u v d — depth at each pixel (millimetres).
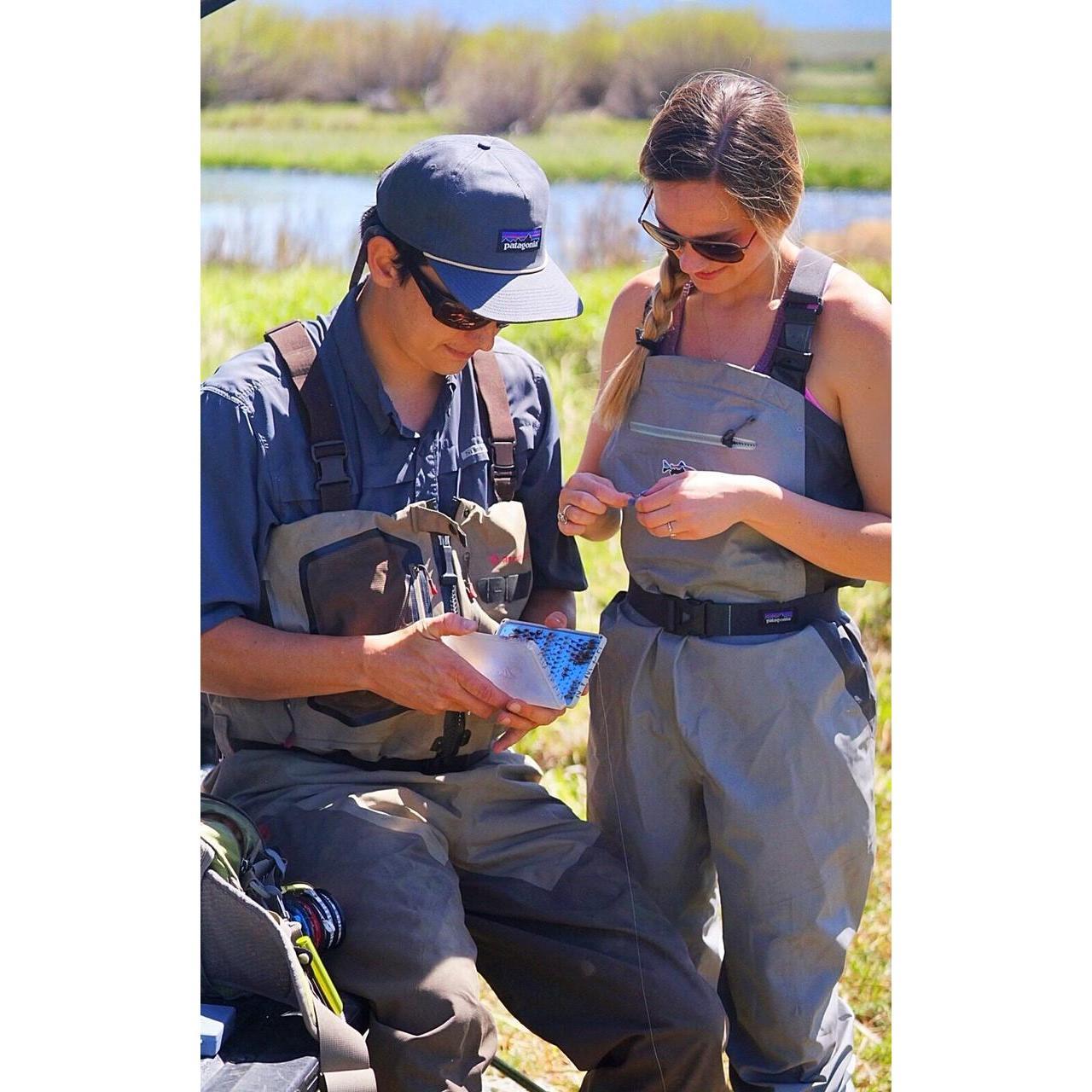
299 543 2082
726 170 2004
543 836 2230
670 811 2260
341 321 2150
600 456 2367
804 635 2178
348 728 2129
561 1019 2186
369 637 2043
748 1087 2277
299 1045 1803
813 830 2174
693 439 2182
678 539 2174
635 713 2246
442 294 2035
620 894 2184
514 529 2260
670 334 2244
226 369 2102
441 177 2025
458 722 2180
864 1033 2871
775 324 2143
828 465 2162
